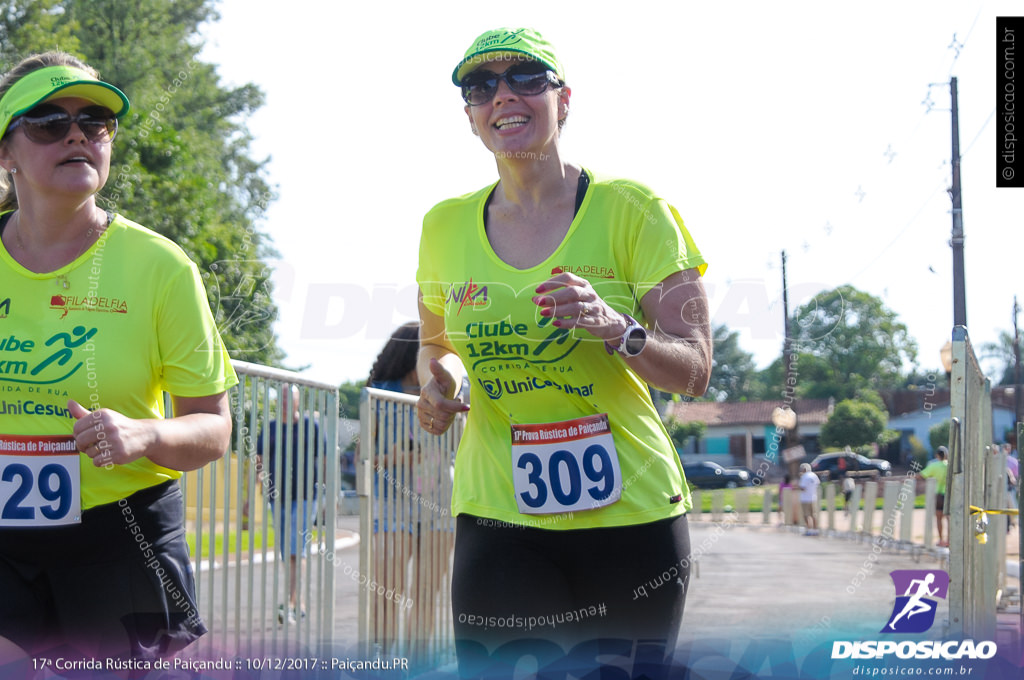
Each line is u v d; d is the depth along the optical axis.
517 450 2.82
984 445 5.83
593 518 2.76
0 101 2.57
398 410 4.97
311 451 4.18
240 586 3.64
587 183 2.82
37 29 23.19
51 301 2.59
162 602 2.63
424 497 5.35
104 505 2.57
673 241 2.76
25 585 2.58
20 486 2.55
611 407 2.81
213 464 3.43
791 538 15.05
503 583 2.78
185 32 28.27
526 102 2.73
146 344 2.62
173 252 2.64
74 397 2.57
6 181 2.76
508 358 2.80
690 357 2.70
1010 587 8.27
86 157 2.55
